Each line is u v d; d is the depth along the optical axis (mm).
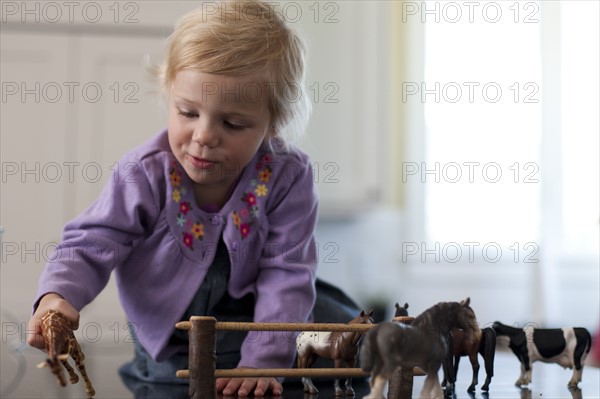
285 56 1351
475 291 3418
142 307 1368
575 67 3490
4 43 2572
